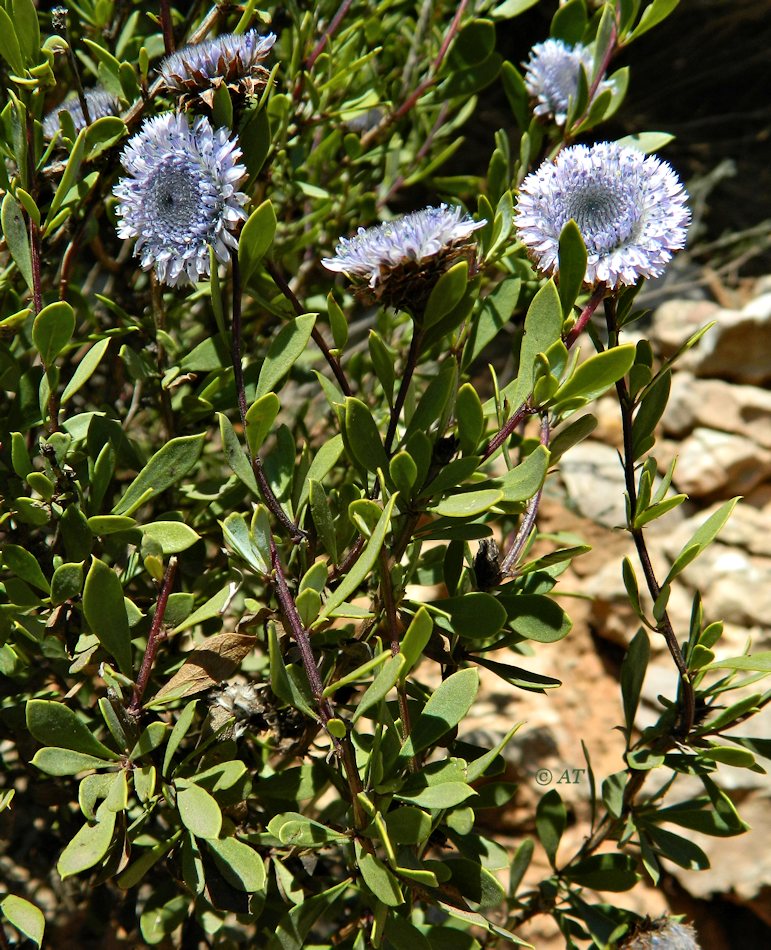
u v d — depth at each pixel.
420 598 0.38
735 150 0.55
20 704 0.28
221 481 0.30
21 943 0.30
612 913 0.29
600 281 0.25
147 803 0.25
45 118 0.30
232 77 0.25
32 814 0.33
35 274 0.27
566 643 0.40
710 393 0.41
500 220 0.28
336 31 0.34
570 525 0.41
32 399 0.28
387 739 0.25
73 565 0.26
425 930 0.26
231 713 0.26
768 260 0.50
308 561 0.27
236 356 0.25
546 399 0.24
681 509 0.41
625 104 0.54
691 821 0.28
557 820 0.29
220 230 0.25
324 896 0.26
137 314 0.33
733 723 0.27
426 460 0.25
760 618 0.37
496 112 0.52
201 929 0.32
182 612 0.26
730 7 0.53
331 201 0.33
